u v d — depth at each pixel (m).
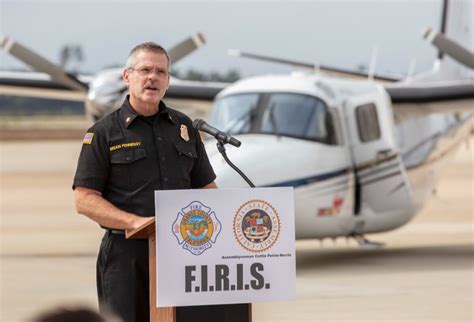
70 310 3.35
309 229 16.17
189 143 6.57
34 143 86.19
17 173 49.47
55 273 15.89
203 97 21.59
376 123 17.38
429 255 18.48
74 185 6.39
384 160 17.30
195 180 6.73
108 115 6.51
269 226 5.64
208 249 5.60
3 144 84.44
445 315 11.77
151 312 5.91
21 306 12.66
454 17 24.50
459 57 21.11
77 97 25.09
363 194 17.06
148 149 6.43
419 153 20.41
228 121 16.38
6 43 22.19
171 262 5.57
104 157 6.40
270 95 16.44
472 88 19.64
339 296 13.25
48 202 33.50
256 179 14.77
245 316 5.83
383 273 15.68
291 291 5.66
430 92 19.67
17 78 24.95
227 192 5.60
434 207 30.97
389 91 19.72
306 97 16.39
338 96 16.78
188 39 21.56
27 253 19.09
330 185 16.12
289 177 15.27
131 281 6.32
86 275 15.62
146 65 6.35
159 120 6.51
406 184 17.72
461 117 22.33
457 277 15.12
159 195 5.56
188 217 5.59
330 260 17.77
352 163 16.70
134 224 6.06
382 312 11.95
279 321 11.45
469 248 19.88
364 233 17.67
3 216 28.58
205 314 5.78
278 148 15.47
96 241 21.62
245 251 5.63
